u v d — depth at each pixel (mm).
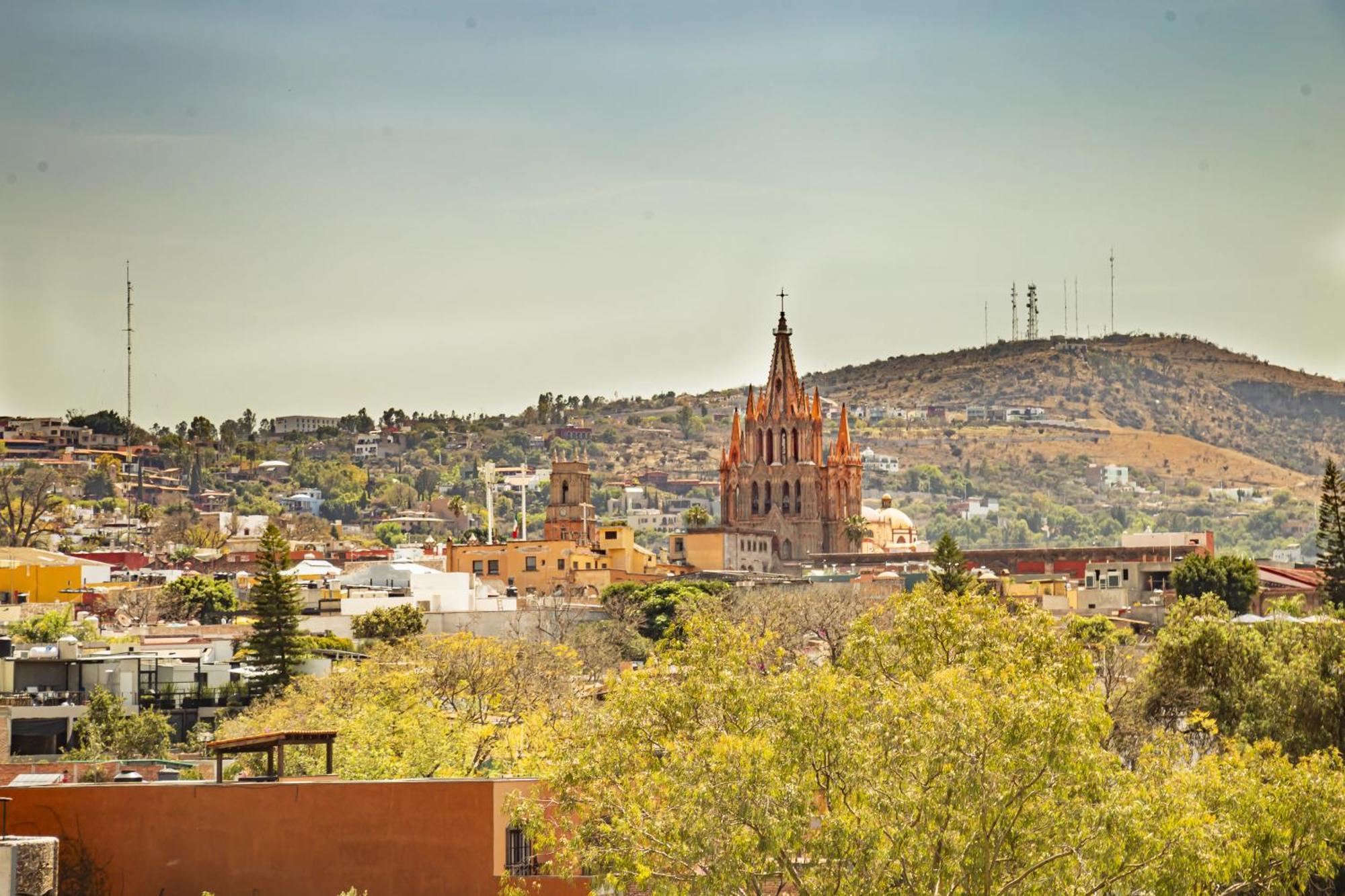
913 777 77562
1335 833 92625
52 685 157625
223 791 76688
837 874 74188
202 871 76188
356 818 76688
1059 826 77562
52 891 62250
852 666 97562
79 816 75938
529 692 154000
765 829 73562
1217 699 139125
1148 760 93812
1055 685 82250
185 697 164375
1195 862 77625
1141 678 144375
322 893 76125
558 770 79625
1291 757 131375
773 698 82688
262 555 191625
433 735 110688
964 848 75188
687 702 84312
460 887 76500
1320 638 139625
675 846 74938
